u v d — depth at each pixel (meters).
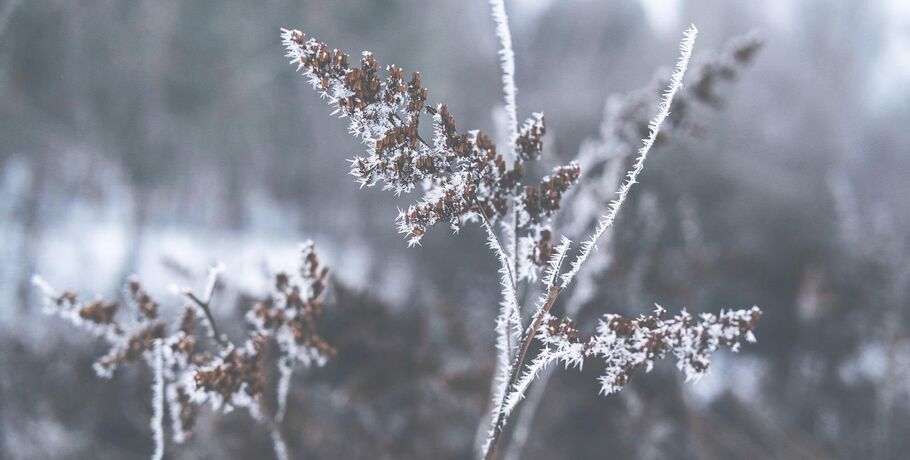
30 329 6.09
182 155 16.39
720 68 3.51
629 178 1.66
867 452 7.54
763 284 10.06
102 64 14.36
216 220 16.41
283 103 18.83
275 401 3.66
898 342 8.09
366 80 1.58
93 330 2.38
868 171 30.59
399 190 1.64
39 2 12.33
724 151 16.62
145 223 12.44
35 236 9.57
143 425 5.12
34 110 12.91
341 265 13.84
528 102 20.77
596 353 1.67
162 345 2.29
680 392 5.88
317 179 18.88
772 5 32.59
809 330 9.20
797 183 15.27
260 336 2.21
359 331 4.39
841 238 10.20
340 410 4.70
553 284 1.72
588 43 30.78
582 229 3.61
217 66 17.14
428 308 5.51
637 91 3.60
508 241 1.99
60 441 5.12
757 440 7.14
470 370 4.86
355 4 20.09
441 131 1.68
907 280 8.97
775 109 28.03
